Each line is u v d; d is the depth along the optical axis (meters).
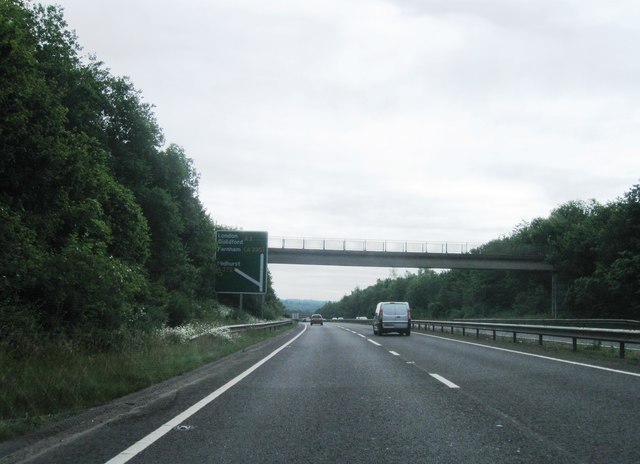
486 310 89.31
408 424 7.12
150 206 35.16
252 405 8.56
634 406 8.14
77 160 18.11
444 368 13.68
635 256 48.28
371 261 57.56
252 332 29.78
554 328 19.75
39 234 16.92
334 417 7.61
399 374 12.52
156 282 31.86
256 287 33.56
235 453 5.75
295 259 56.88
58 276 14.63
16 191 16.14
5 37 14.33
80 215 18.86
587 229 63.12
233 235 33.91
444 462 5.41
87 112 27.59
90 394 8.79
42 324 13.93
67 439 6.30
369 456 5.64
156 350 14.94
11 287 13.57
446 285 111.81
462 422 7.20
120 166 33.72
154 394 9.61
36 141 15.77
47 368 10.05
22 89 15.07
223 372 13.17
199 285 44.69
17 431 6.40
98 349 13.70
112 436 6.47
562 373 12.24
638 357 15.38
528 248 63.34
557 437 6.33
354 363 15.23
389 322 33.19
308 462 5.43
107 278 15.87
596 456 5.55
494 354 17.75
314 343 25.08
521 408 8.10
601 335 16.69
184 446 6.02
